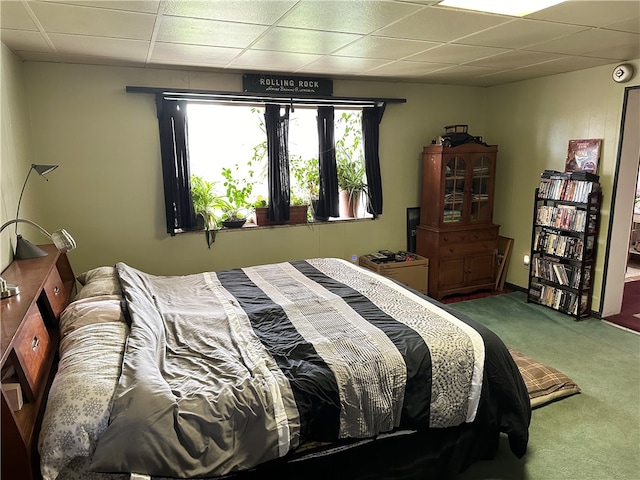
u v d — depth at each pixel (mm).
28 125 3346
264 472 1818
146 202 3881
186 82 3842
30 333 1712
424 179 4809
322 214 4605
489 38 2850
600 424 2547
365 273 3348
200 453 1590
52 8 2137
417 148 4930
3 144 2537
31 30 2512
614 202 3893
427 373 2061
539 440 2420
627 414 2641
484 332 2305
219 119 4180
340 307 2623
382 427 1973
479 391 2141
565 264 4242
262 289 2990
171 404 1577
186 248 4074
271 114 4168
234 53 3172
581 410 2686
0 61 2619
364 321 2410
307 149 4566
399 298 2770
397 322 2387
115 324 2068
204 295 2898
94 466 1437
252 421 1706
